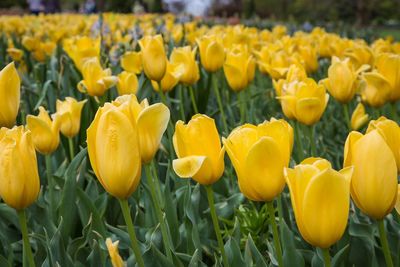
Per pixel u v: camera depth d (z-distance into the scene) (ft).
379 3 42.39
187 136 2.62
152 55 3.78
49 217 3.55
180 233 3.41
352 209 3.36
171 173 4.01
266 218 3.57
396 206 2.58
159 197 3.54
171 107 5.10
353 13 40.57
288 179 2.38
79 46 5.57
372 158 2.44
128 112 2.52
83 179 3.84
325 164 2.40
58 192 3.79
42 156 4.42
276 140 2.55
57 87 5.46
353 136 2.49
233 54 4.33
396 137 2.70
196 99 5.49
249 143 2.55
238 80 4.33
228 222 3.57
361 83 4.19
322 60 8.42
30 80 7.00
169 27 9.06
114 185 2.53
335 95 3.92
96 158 2.54
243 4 39.52
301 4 43.06
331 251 3.28
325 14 41.24
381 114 5.15
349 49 6.03
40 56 7.52
